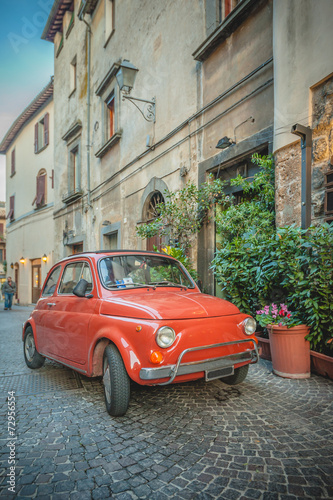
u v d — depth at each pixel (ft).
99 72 44.65
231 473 7.18
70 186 54.60
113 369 9.94
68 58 56.29
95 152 45.37
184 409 10.52
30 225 72.90
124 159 37.01
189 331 9.40
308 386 12.01
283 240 13.44
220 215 20.48
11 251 84.84
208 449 8.13
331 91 13.78
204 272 23.62
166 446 8.34
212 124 23.30
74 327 12.26
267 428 9.09
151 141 31.17
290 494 6.49
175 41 27.71
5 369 16.25
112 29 40.27
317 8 14.07
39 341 15.26
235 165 22.27
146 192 31.94
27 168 75.36
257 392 11.71
